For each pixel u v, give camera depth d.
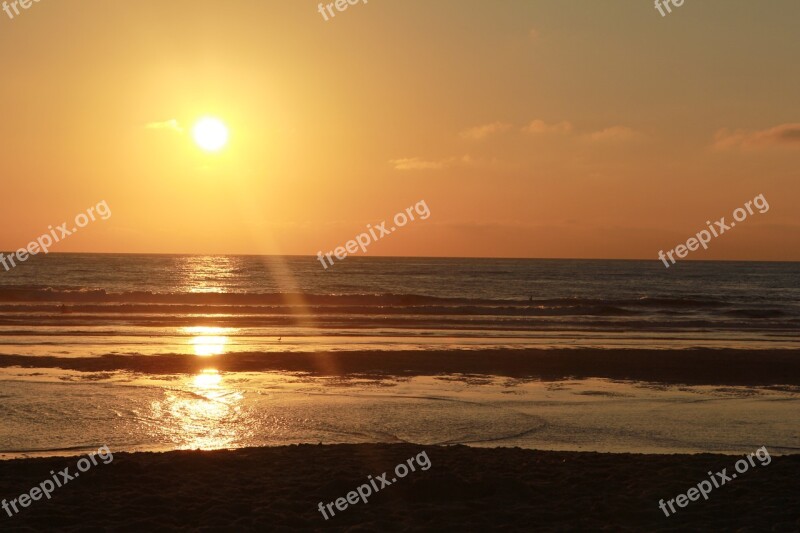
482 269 164.50
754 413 17.61
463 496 10.23
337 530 8.88
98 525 8.82
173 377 20.91
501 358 25.55
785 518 9.42
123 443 13.85
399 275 123.44
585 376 22.58
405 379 21.44
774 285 110.62
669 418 16.89
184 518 9.15
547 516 9.40
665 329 38.56
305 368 22.89
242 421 15.84
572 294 78.31
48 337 29.48
